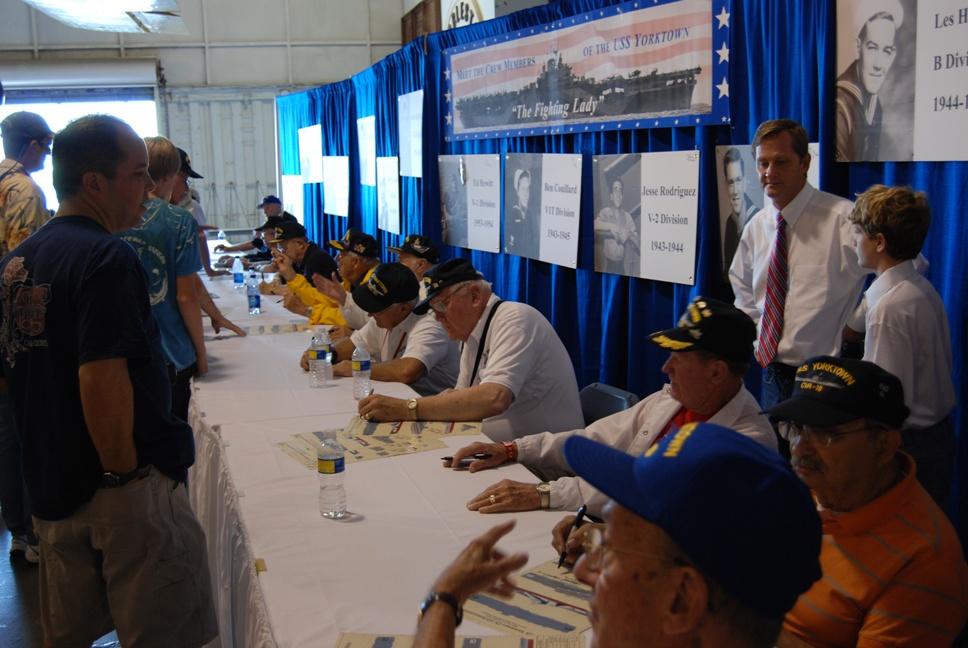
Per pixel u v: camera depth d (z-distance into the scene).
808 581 0.74
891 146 2.58
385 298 3.27
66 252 1.85
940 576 1.34
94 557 2.00
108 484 1.89
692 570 0.72
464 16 7.19
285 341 4.06
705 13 3.35
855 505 1.40
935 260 2.50
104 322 1.81
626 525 0.77
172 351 3.23
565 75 4.30
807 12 2.85
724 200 3.39
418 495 2.00
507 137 4.98
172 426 2.02
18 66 9.42
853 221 2.27
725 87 3.29
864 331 2.51
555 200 4.46
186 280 3.23
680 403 2.00
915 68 2.46
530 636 1.36
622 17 3.82
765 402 2.72
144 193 2.01
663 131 3.73
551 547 1.71
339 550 1.71
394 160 7.16
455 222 5.87
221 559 2.32
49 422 1.89
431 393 3.29
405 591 1.54
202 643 2.12
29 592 3.31
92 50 9.88
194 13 10.06
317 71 10.44
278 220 6.62
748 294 2.81
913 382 2.18
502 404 2.55
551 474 2.30
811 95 2.87
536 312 2.72
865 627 1.37
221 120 10.30
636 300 3.94
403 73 6.72
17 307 1.87
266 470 2.20
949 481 2.27
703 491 0.72
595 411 2.75
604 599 0.77
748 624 0.73
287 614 1.46
